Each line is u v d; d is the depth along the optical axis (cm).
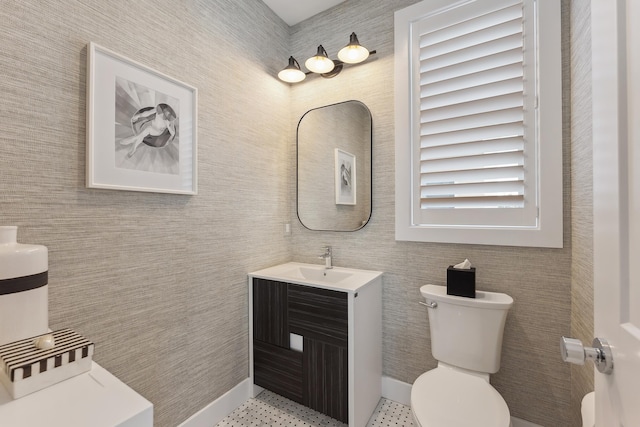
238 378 182
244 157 188
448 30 167
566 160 139
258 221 199
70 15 109
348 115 202
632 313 47
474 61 160
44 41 103
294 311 170
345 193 203
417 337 178
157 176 137
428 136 174
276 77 215
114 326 123
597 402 60
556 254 143
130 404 68
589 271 116
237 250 182
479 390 124
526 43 148
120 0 125
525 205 149
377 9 192
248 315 189
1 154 94
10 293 76
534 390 148
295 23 226
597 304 59
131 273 129
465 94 163
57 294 106
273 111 212
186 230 152
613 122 53
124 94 124
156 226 138
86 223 114
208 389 163
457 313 146
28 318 80
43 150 103
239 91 185
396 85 181
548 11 142
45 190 103
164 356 141
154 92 136
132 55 128
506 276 154
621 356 49
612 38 53
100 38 118
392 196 186
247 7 191
